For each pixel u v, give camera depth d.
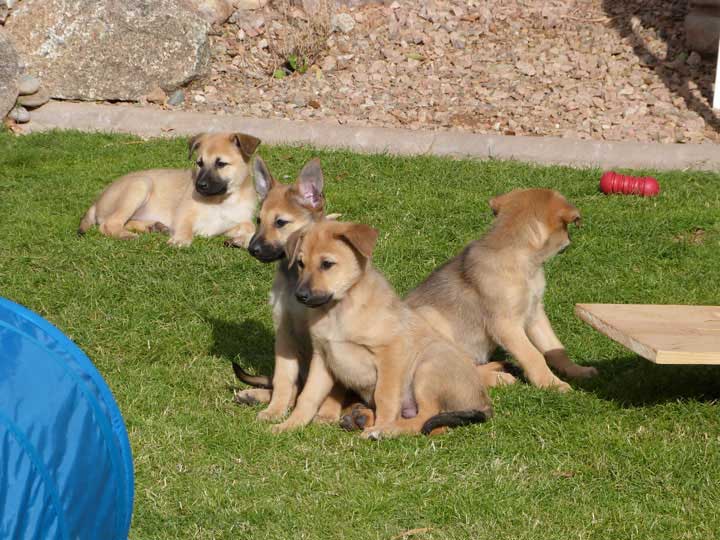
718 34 16.31
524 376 7.95
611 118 15.23
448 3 18.50
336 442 6.74
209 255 10.38
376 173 13.22
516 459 6.38
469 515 5.71
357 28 17.97
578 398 7.29
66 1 16.33
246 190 11.67
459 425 6.81
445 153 14.20
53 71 16.28
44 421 4.44
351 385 7.18
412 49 17.39
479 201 12.09
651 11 18.00
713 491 5.96
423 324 7.29
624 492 6.00
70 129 15.40
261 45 17.72
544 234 7.74
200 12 17.81
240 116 15.82
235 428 6.79
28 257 10.12
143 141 14.82
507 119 15.34
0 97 15.57
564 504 5.86
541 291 8.02
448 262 8.37
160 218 11.79
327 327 6.93
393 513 5.75
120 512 4.77
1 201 12.20
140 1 16.45
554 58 16.91
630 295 9.57
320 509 5.77
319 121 15.56
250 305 9.30
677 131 14.82
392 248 10.58
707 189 12.63
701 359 6.58
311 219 7.95
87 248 10.45
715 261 10.47
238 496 5.91
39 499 4.19
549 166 13.57
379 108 15.88
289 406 7.30
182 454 6.42
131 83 16.48
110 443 4.77
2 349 4.67
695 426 6.82
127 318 8.93
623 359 8.25
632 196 12.40
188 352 8.41
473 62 16.95
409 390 7.05
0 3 16.50
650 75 16.38
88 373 4.91
